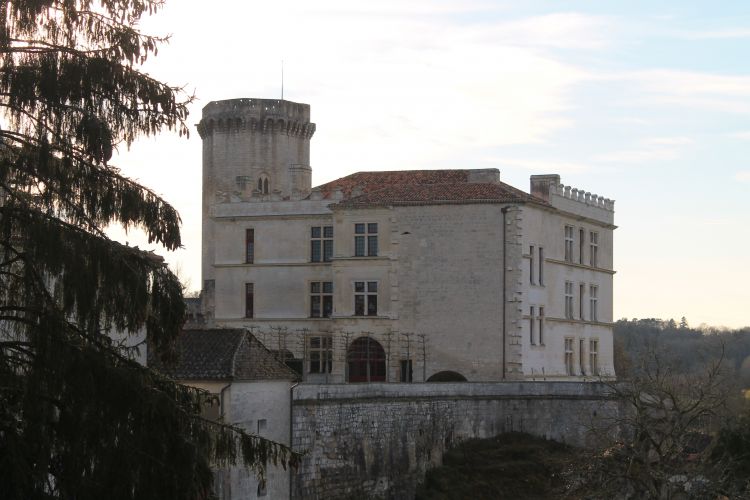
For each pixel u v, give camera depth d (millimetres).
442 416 74000
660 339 163625
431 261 85750
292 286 91125
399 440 70062
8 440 29562
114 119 32562
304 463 61344
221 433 33844
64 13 32656
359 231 87375
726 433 59375
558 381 81062
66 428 30594
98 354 30984
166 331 33125
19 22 32062
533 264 86812
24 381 30781
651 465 55531
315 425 62406
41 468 29828
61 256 30719
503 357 84062
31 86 31344
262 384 57500
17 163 31750
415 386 71875
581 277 95438
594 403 78688
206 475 32094
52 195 32062
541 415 79188
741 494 53594
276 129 118312
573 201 93812
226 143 118500
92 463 31219
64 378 30469
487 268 84750
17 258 30922
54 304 31000
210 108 118875
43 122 32219
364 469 66688
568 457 63312
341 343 86750
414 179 94062
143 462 30719
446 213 85562
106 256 31312
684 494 53656
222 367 55219
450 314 85250
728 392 61094
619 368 117938
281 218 91500
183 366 55219
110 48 32781
